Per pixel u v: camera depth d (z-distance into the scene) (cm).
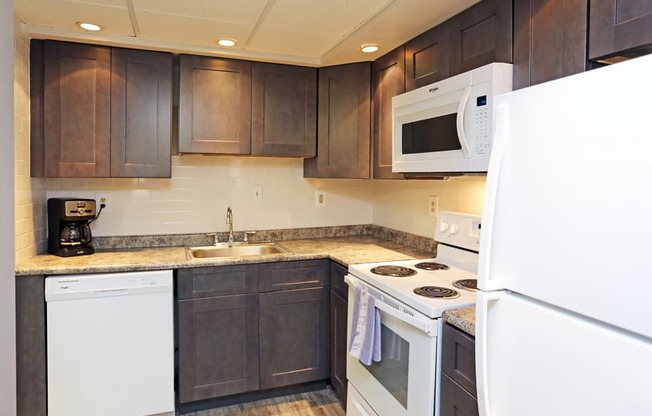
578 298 89
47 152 227
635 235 78
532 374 100
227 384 239
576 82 89
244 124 264
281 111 273
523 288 102
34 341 204
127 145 241
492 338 111
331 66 276
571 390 90
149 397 223
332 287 251
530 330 100
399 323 170
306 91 279
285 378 250
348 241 304
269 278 244
